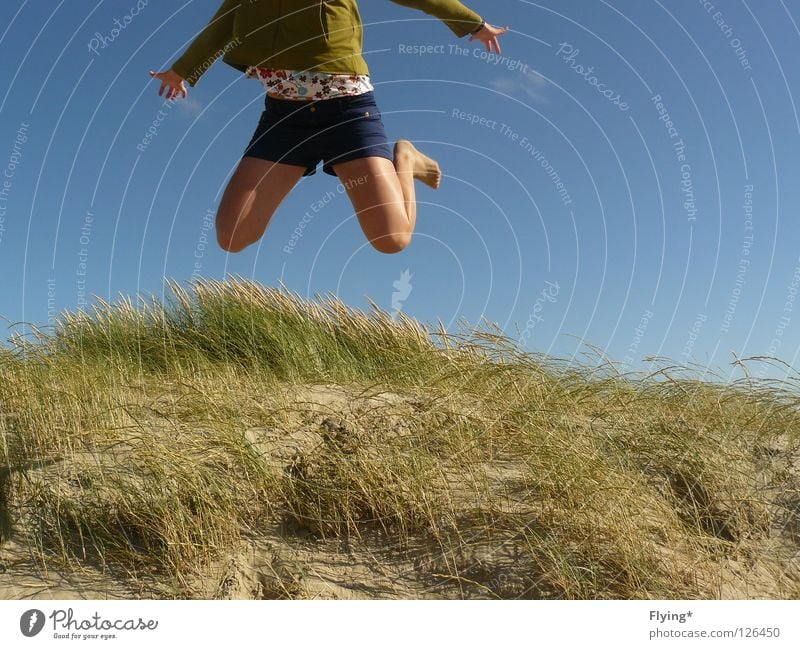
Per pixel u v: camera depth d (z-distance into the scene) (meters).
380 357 5.36
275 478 3.04
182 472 2.92
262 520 2.90
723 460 3.49
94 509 2.83
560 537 2.78
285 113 3.51
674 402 4.17
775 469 3.53
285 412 3.66
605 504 2.91
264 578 2.67
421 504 2.90
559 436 3.39
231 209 3.50
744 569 2.87
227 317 5.58
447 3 3.62
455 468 3.23
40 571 2.62
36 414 3.46
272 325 5.52
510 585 2.63
